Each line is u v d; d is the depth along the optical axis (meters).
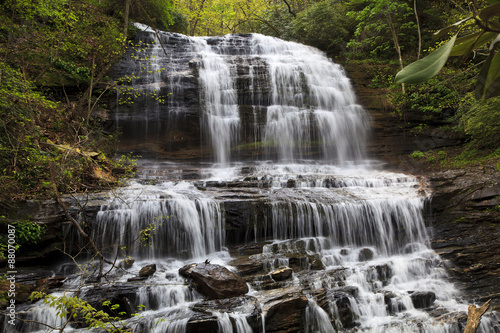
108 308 6.38
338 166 15.14
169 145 14.59
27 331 5.84
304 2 26.58
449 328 6.80
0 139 7.91
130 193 9.41
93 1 15.80
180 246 8.70
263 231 9.45
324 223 9.65
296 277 7.72
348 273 8.07
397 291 7.78
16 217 7.45
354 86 17.88
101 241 8.15
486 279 8.48
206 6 28.94
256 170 13.74
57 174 8.27
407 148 15.79
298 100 16.50
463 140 15.28
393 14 18.66
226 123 15.20
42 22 13.58
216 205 9.15
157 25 21.34
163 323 5.99
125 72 15.26
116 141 13.73
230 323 5.96
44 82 12.13
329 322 6.76
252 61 17.25
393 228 10.09
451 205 10.73
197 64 15.94
